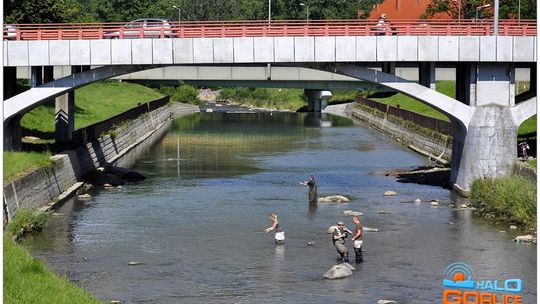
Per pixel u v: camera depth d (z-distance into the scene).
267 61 55.28
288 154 84.62
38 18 80.75
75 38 56.25
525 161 56.78
